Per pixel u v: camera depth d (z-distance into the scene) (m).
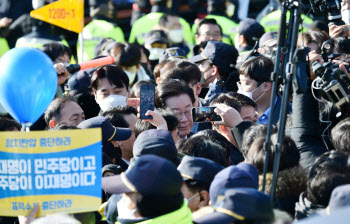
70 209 5.47
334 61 8.08
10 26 14.11
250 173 5.43
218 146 6.82
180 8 16.66
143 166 5.14
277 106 9.09
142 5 16.03
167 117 7.61
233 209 4.76
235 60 10.55
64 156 5.46
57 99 8.61
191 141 6.80
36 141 5.45
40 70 6.37
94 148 5.48
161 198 5.05
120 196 5.95
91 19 16.41
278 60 5.91
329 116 7.45
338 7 9.64
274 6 15.01
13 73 6.26
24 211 5.48
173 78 9.21
